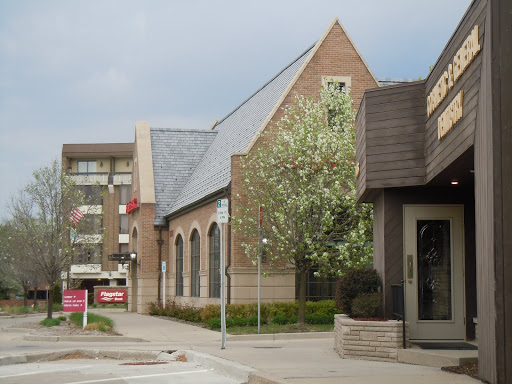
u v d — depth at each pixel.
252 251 25.38
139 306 40.06
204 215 31.48
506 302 9.00
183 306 33.47
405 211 14.34
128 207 44.09
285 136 24.53
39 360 15.48
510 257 9.02
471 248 14.24
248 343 18.50
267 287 26.22
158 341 20.38
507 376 8.93
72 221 31.58
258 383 10.66
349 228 24.56
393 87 14.09
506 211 9.05
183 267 35.91
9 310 41.34
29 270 35.25
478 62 9.93
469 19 10.50
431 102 12.98
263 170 24.94
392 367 11.74
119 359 15.90
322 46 29.28
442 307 14.12
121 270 70.00
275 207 24.05
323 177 23.62
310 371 11.16
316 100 28.83
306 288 26.88
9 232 34.94
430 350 12.42
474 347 12.98
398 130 13.97
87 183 70.75
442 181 13.45
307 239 22.61
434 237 14.35
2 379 11.77
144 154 41.47
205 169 36.78
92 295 64.31
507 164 9.08
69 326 25.03
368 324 13.12
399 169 13.91
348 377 10.32
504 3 9.22
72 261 31.30
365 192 15.04
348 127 25.20
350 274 14.93
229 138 35.75
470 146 10.35
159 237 39.84
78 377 12.02
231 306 24.70
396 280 14.28
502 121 9.12
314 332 21.19
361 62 29.53
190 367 13.64
